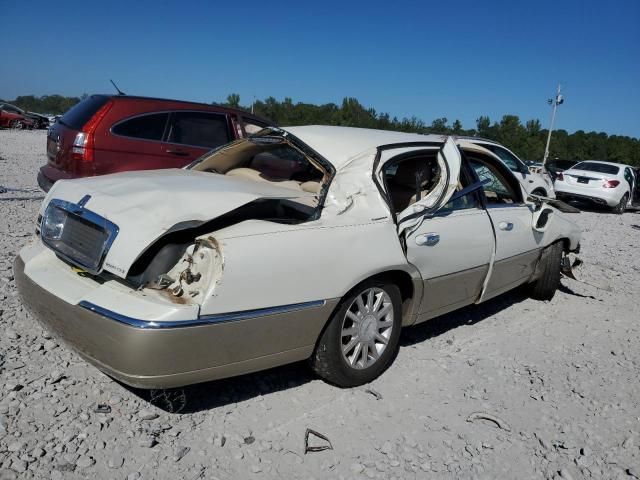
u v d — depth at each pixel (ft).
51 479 8.58
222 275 9.40
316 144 13.02
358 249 11.43
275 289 10.08
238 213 11.02
